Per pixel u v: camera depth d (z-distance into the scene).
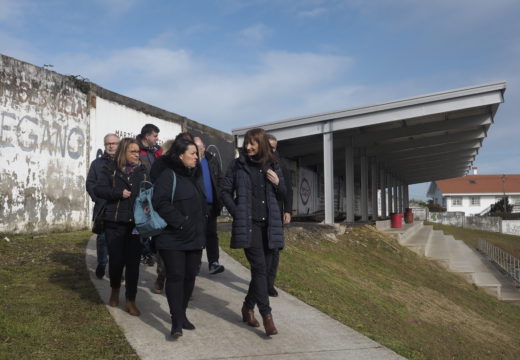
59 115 10.72
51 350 3.90
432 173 38.81
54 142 10.55
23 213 9.67
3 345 3.88
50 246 8.16
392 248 13.70
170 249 4.26
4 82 9.32
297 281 6.91
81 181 11.38
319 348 4.37
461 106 13.81
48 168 10.38
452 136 21.42
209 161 6.24
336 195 33.22
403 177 40.16
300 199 24.53
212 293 5.97
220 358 3.99
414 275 12.11
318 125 15.23
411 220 27.45
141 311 5.04
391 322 6.60
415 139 21.83
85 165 11.52
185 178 4.38
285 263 7.93
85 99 11.58
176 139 4.42
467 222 43.50
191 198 4.34
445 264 15.38
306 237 11.76
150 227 4.18
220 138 18.94
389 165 31.12
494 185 64.88
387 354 4.30
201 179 4.56
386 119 14.48
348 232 14.58
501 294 14.54
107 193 4.78
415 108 14.20
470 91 13.70
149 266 7.20
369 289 8.37
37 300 5.11
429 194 80.88
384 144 22.11
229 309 5.39
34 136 10.01
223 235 9.76
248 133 4.77
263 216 4.63
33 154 9.98
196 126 16.95
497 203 57.66
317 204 28.16
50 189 10.41
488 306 11.88
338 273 8.77
